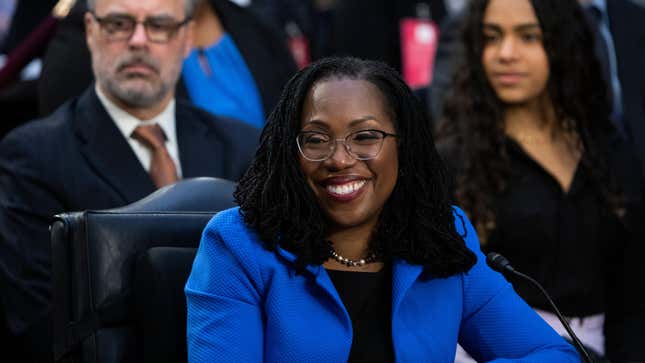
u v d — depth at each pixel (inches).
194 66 374.6
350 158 192.4
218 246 198.8
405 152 200.4
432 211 203.9
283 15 567.5
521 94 310.2
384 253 203.9
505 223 300.2
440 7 576.7
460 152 310.0
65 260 205.6
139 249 211.0
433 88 398.6
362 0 571.8
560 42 311.0
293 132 195.2
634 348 305.0
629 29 409.7
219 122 313.3
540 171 304.3
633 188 314.7
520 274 202.1
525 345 211.2
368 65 198.7
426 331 200.8
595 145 311.1
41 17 544.1
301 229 195.2
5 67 380.5
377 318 201.8
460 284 210.4
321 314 195.8
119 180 284.0
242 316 194.4
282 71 388.5
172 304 206.5
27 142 283.9
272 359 193.5
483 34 316.8
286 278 195.9
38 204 278.8
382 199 197.8
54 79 351.6
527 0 311.3
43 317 271.7
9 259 277.3
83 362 204.8
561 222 299.9
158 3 297.0
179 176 300.4
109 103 296.2
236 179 303.3
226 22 382.3
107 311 206.2
